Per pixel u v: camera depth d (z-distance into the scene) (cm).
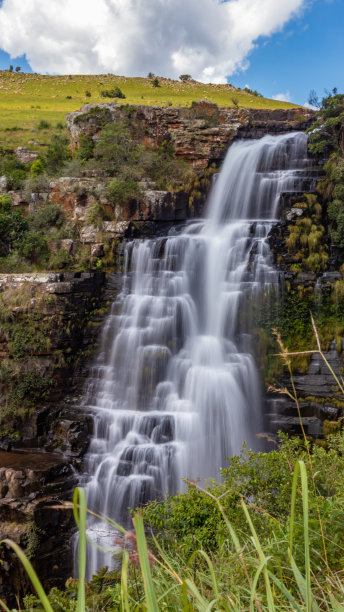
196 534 766
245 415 2355
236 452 2256
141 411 2292
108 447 2125
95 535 1725
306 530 186
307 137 3716
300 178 3195
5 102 8300
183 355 2559
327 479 746
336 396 2264
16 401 2289
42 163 3850
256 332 2569
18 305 2458
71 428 2145
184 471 2064
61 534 1708
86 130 3619
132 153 3366
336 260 2742
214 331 2706
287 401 2347
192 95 8681
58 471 1905
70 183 3078
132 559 220
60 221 3048
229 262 2819
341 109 3428
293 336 2558
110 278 2817
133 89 9369
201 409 2288
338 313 2530
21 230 2978
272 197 3319
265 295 2612
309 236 2742
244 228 2962
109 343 2597
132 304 2689
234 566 387
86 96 9050
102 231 2934
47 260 2886
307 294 2611
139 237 3056
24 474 1800
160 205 3111
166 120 3741
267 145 3638
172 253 2862
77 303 2542
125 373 2470
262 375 2452
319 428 2252
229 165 3653
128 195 3012
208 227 3180
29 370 2361
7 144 5191
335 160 3047
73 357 2508
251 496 861
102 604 519
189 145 3684
